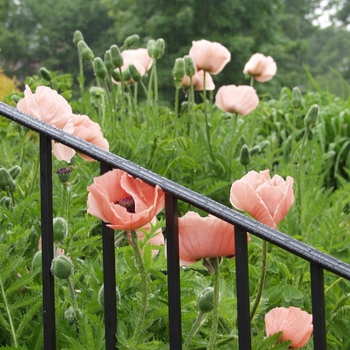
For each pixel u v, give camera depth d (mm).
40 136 1318
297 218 2734
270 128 6121
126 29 24391
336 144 5629
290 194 1271
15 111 1328
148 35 24016
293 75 25766
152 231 1492
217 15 23250
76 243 1692
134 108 3506
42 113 1638
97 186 1161
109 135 3035
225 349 1493
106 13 27453
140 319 1282
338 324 2092
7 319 1506
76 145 1245
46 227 1324
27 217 1889
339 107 6316
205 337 1670
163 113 4035
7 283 1614
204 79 3299
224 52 3270
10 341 1495
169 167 2908
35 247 1854
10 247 1683
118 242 1711
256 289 1970
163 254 1525
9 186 1856
